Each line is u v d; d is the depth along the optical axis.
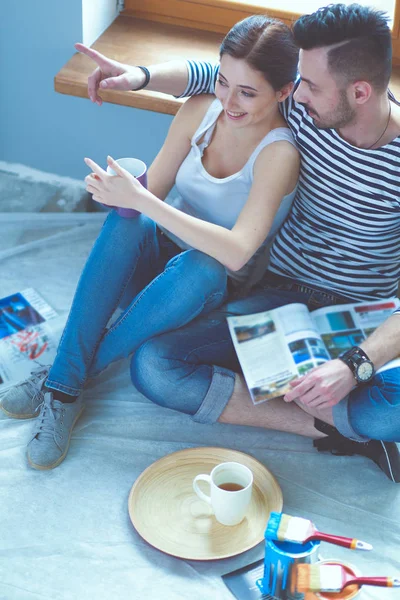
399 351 1.68
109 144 2.38
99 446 1.80
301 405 1.77
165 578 1.53
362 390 1.70
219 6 2.28
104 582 1.53
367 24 1.50
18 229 2.43
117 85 1.79
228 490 1.60
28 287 2.23
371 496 1.72
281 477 1.75
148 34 2.32
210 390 1.75
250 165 1.73
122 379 1.99
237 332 1.76
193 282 1.71
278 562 1.42
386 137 1.64
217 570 1.55
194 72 1.85
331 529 1.64
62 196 2.50
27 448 1.77
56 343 2.05
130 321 1.77
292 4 2.23
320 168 1.72
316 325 1.78
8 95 2.38
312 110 1.62
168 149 1.85
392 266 1.84
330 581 1.38
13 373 1.96
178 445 1.82
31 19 2.22
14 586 1.51
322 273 1.84
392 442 1.73
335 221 1.77
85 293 1.76
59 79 2.17
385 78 1.56
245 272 1.94
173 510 1.65
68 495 1.69
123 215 1.71
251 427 1.87
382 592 1.51
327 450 1.81
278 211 1.78
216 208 1.81
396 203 1.70
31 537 1.61
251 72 1.60
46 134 2.42
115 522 1.64
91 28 2.25
